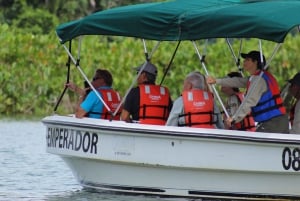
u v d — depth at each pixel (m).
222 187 28.12
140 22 28.11
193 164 27.58
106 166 29.06
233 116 27.84
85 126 28.69
